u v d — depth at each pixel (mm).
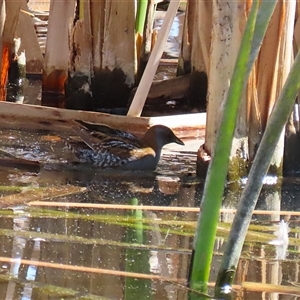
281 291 6730
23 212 8781
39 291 6512
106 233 8219
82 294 6469
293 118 10977
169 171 11352
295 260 7629
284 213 9328
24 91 15633
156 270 7152
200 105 14750
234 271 6633
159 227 8500
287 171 11078
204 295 6559
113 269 7141
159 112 14414
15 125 12945
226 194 10078
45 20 20188
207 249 6586
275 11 10156
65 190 9875
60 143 12227
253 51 6055
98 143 11492
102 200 9562
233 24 9547
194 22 14453
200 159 10859
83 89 14273
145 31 15062
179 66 15617
